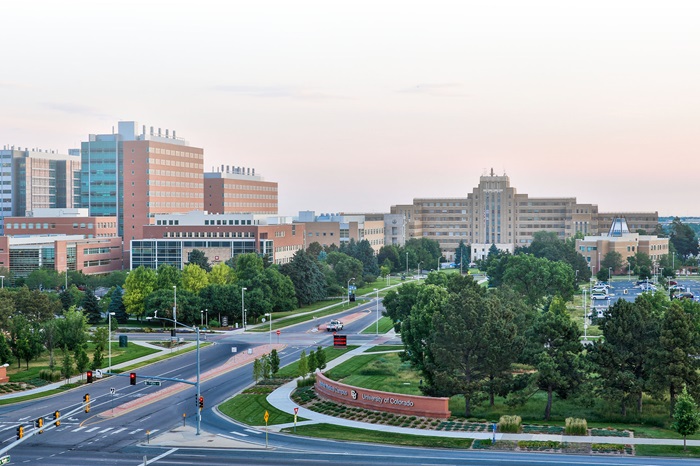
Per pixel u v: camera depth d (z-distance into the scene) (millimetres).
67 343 137875
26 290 170125
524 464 79938
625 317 103000
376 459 82688
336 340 155750
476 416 101125
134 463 82188
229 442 90375
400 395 101000
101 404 110750
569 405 106188
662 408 103250
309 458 83438
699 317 133875
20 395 117375
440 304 116875
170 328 185125
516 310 136375
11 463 82562
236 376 129500
